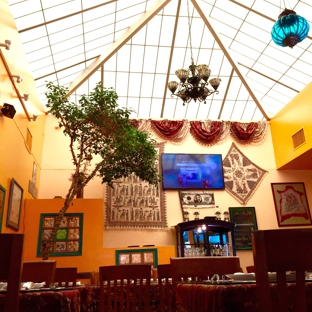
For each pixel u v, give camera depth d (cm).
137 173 812
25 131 799
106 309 298
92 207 834
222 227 920
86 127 720
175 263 284
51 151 1023
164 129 1094
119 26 962
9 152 668
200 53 1073
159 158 1061
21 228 780
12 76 669
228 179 1069
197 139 1109
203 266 286
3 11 632
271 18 925
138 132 791
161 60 1068
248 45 1031
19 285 138
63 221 814
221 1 939
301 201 1068
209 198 1037
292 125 1031
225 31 1021
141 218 983
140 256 826
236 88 1149
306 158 1012
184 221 985
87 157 760
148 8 952
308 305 158
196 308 175
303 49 959
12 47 693
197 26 1005
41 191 980
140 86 1117
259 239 143
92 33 929
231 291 150
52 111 766
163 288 334
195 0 920
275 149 1123
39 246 789
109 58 1012
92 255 801
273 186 1080
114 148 781
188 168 1060
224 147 1112
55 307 166
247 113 1203
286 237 143
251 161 1102
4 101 630
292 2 871
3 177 630
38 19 792
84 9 833
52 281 275
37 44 858
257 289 140
